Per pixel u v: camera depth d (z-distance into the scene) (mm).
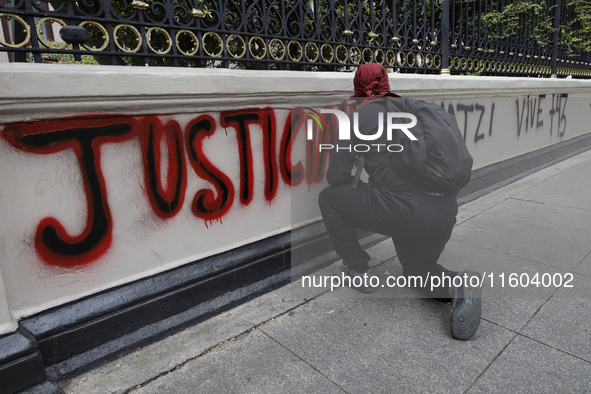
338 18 2848
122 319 1931
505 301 2303
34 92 1511
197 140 2107
